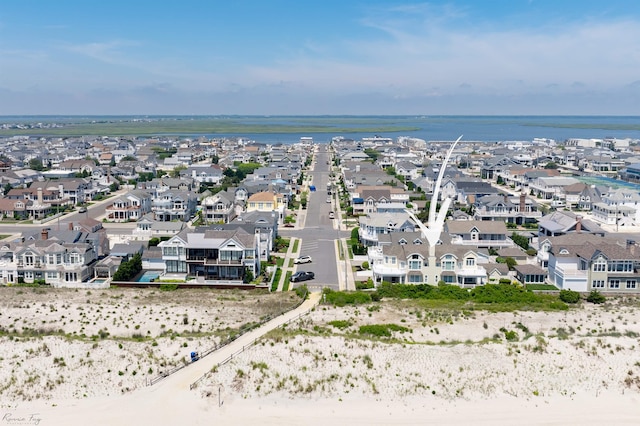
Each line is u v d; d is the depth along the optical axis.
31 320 84.69
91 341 76.12
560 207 187.75
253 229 119.00
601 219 167.12
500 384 66.44
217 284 102.00
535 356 71.75
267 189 184.75
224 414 60.78
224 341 75.81
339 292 96.19
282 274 110.44
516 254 114.75
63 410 61.59
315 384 65.94
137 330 81.19
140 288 102.00
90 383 66.62
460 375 68.00
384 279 102.31
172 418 59.97
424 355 71.62
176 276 106.44
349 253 125.62
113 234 146.38
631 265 98.81
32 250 104.75
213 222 159.62
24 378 67.38
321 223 160.00
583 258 100.12
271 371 68.12
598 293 95.94
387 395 64.44
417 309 88.50
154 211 162.00
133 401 62.91
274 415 60.75
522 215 159.38
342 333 79.00
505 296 94.94
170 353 72.88
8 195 182.00
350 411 61.66
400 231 121.88
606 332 80.25
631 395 65.12
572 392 65.44
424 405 62.75
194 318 85.38
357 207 173.12
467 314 86.31
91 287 102.56
